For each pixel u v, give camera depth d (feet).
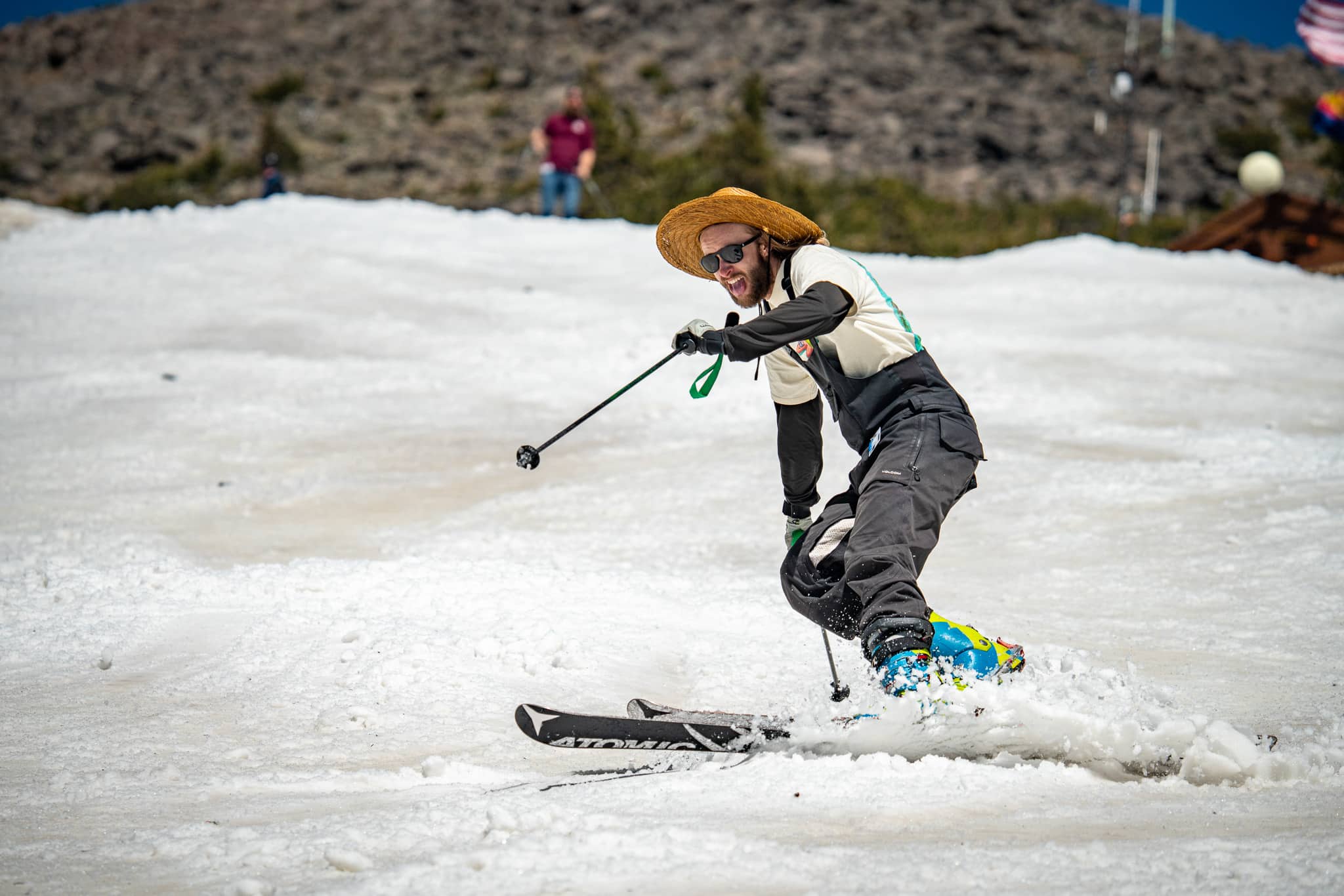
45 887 13.41
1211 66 323.98
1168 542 33.58
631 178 211.20
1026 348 69.41
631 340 69.00
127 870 13.94
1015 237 223.10
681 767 17.94
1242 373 64.23
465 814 15.26
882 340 18.54
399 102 299.17
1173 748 16.43
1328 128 176.86
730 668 23.43
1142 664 23.36
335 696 21.86
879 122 284.00
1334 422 53.16
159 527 37.45
